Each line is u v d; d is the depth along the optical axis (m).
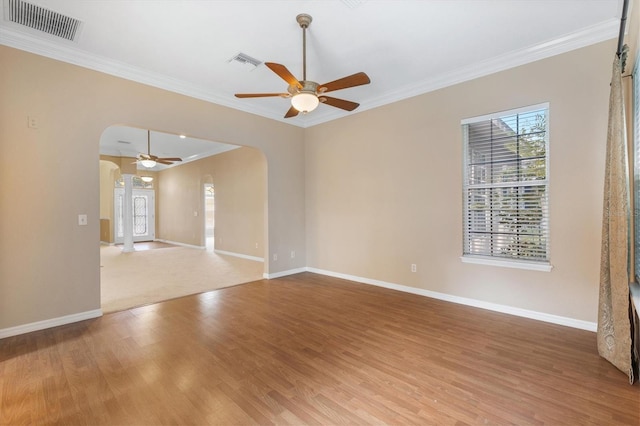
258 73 3.71
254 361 2.41
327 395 1.97
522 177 3.33
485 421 1.73
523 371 2.24
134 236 10.82
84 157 3.27
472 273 3.66
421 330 2.99
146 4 2.45
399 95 4.27
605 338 2.38
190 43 3.04
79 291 3.24
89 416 1.77
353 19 2.66
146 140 7.10
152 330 3.01
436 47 3.15
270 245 5.18
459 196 3.74
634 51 2.42
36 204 2.99
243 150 7.46
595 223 2.89
